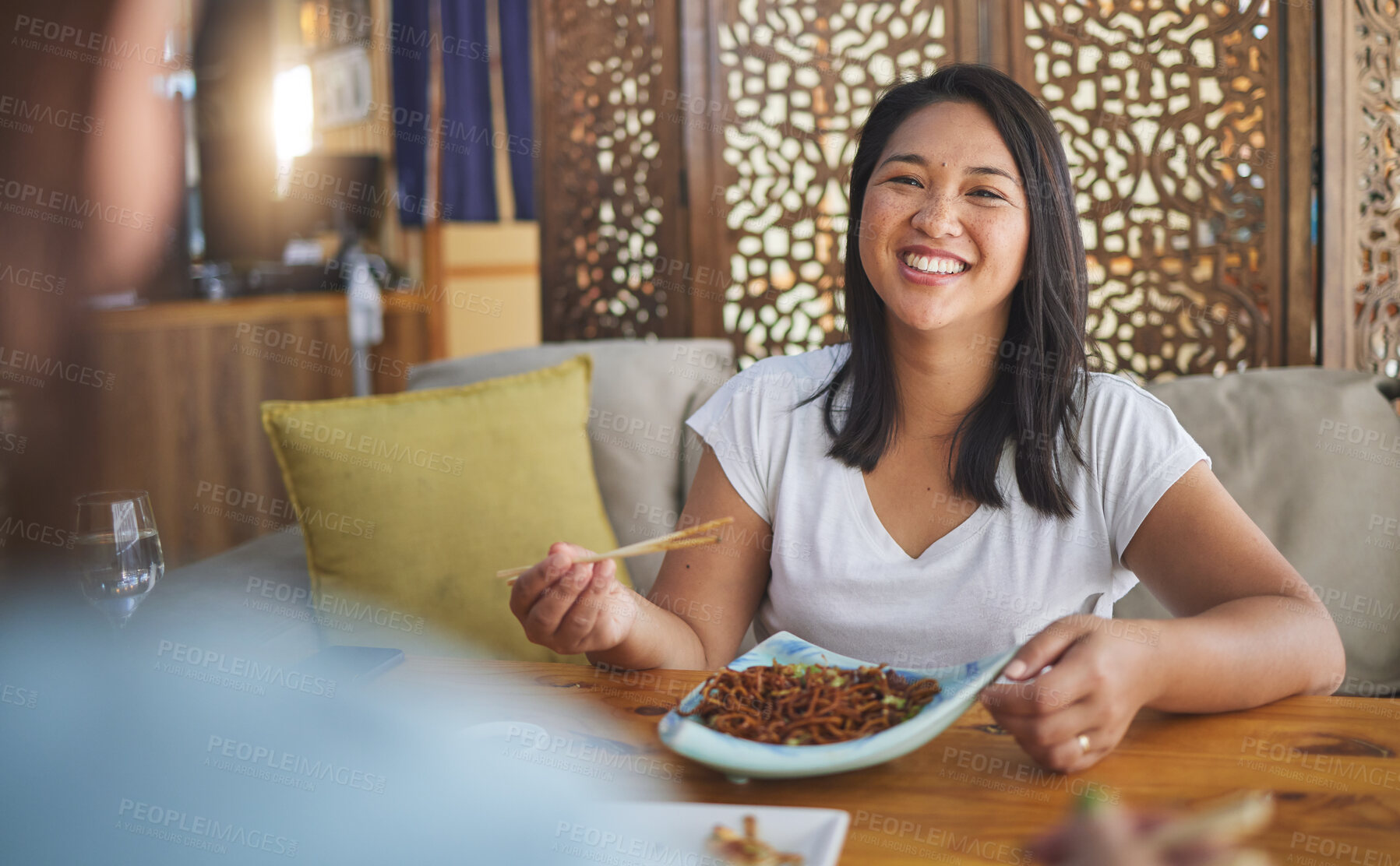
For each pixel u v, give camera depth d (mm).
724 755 737
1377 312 1986
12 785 738
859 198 1261
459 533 1729
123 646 1053
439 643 1686
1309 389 1729
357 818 718
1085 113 2111
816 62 2250
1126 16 2188
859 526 1230
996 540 1185
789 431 1300
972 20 2150
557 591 967
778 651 959
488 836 686
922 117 1176
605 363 2045
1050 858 658
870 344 1245
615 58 2389
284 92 6148
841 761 734
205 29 4785
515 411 1819
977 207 1123
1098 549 1178
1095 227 2121
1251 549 1053
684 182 2334
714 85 2287
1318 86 1983
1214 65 2041
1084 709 739
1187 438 1145
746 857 642
